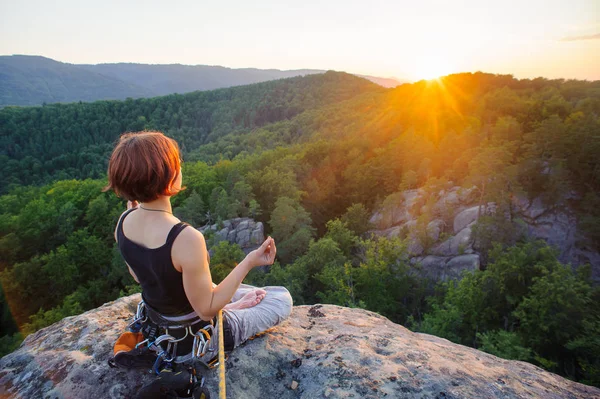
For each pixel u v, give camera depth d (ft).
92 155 495.82
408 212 188.75
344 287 103.55
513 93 344.28
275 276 119.96
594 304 90.27
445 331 91.20
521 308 94.68
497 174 160.15
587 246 150.71
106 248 162.09
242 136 554.46
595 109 236.63
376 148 279.90
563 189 157.69
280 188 207.92
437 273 144.36
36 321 109.60
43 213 179.01
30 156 481.46
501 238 142.72
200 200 191.21
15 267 139.54
